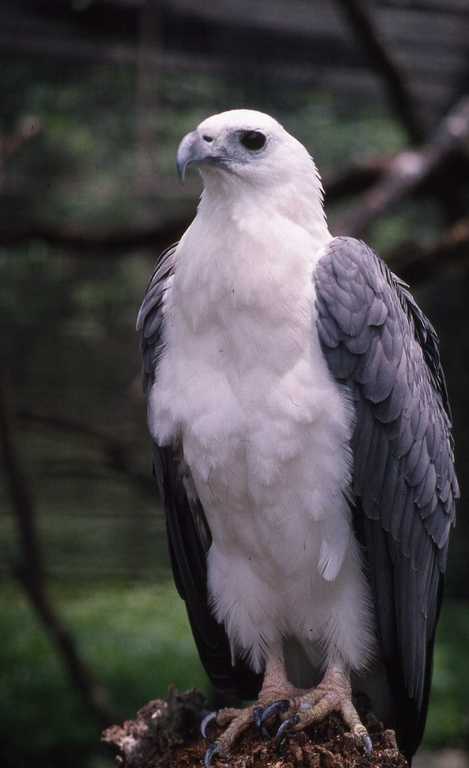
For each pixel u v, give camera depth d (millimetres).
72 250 11445
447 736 14609
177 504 6129
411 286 10742
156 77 11836
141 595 19984
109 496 15617
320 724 5605
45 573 12812
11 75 11922
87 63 11836
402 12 12414
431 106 13398
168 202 12219
